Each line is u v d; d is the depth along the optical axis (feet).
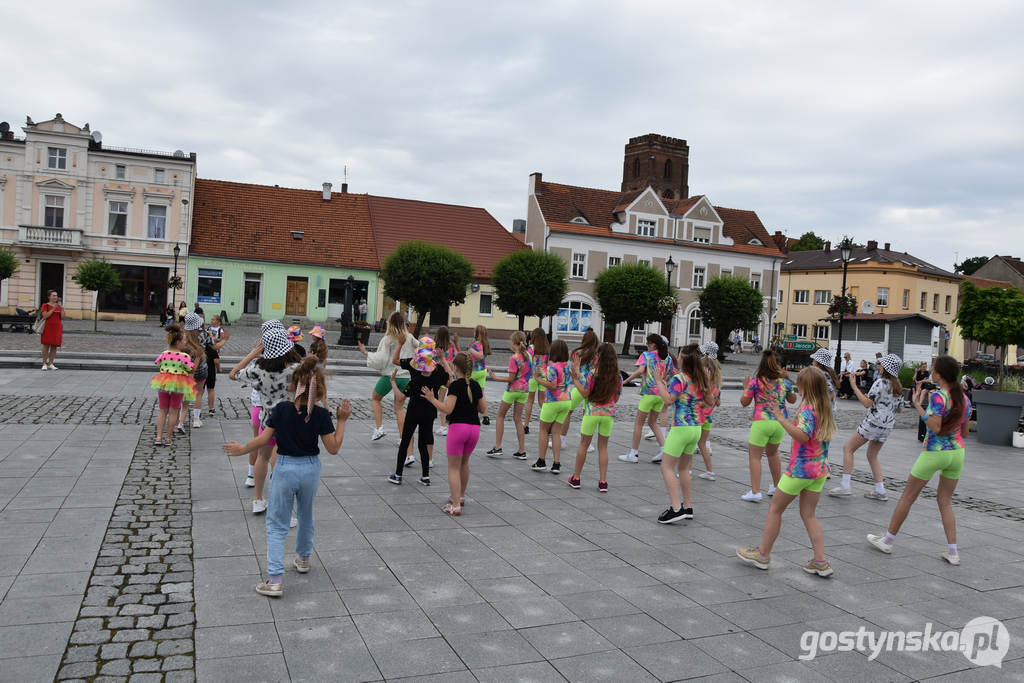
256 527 20.24
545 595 16.75
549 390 29.73
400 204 151.84
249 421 36.99
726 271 166.61
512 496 25.90
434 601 16.05
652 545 21.06
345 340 95.86
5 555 17.11
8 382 46.42
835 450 42.39
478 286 143.02
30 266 118.42
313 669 12.67
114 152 120.78
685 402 23.20
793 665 13.93
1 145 116.37
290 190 143.33
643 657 13.91
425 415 26.37
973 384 55.83
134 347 70.33
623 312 121.19
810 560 20.36
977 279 201.87
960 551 22.24
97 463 26.32
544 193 154.51
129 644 13.23
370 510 22.90
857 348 110.32
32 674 11.95
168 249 124.47
